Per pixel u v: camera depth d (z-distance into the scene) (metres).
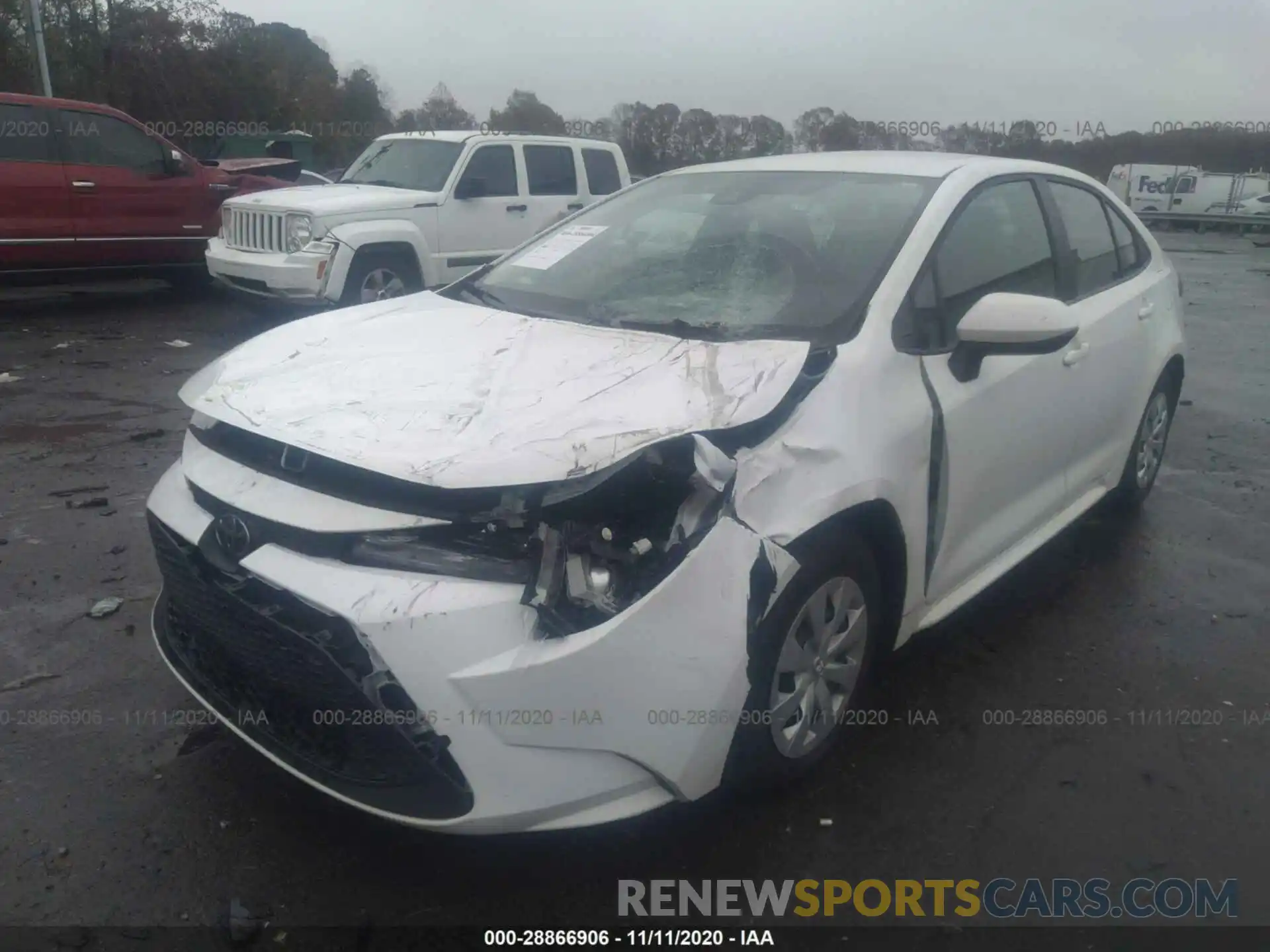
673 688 2.40
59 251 9.94
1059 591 4.45
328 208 9.03
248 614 2.46
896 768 3.15
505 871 2.68
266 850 2.71
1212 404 8.16
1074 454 4.26
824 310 3.17
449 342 3.15
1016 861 2.79
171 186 10.61
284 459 2.56
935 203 3.54
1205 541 5.08
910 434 3.04
